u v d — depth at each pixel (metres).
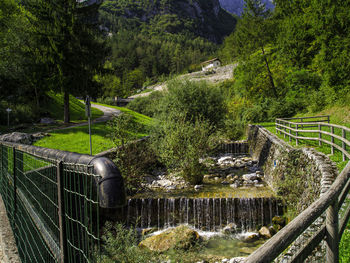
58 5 24.52
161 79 23.97
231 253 8.34
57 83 24.77
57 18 24.62
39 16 24.22
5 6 30.77
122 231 7.64
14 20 28.55
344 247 4.08
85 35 25.47
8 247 3.74
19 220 4.39
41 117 27.59
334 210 2.68
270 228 9.74
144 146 16.52
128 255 6.77
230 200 11.14
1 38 27.94
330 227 2.68
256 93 38.44
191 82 22.42
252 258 1.54
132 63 159.62
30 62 24.53
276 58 37.53
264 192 11.95
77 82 25.39
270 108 32.41
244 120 31.08
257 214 10.87
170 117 16.12
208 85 22.69
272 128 22.22
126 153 13.65
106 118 32.12
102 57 26.84
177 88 21.84
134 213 11.51
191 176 13.93
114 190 1.86
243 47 38.38
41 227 3.34
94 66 26.30
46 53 24.28
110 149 14.41
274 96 36.62
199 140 14.44
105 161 1.97
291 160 10.91
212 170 16.97
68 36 25.03
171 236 9.00
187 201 11.39
